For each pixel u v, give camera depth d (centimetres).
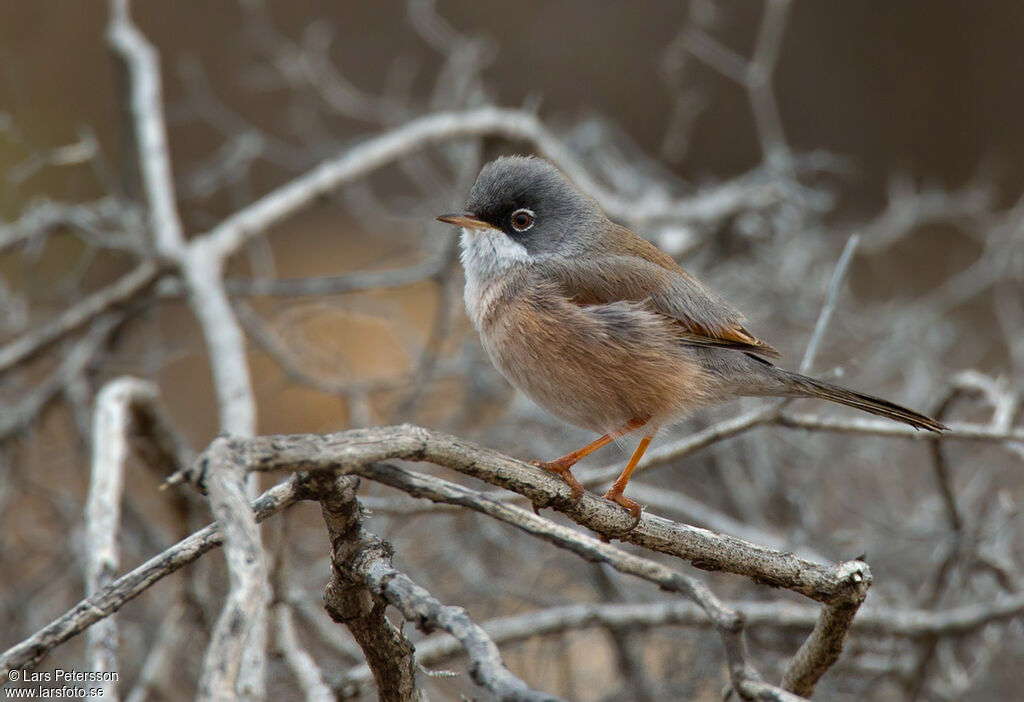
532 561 1024
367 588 436
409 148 1178
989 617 814
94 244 1165
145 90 1177
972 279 1379
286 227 1800
